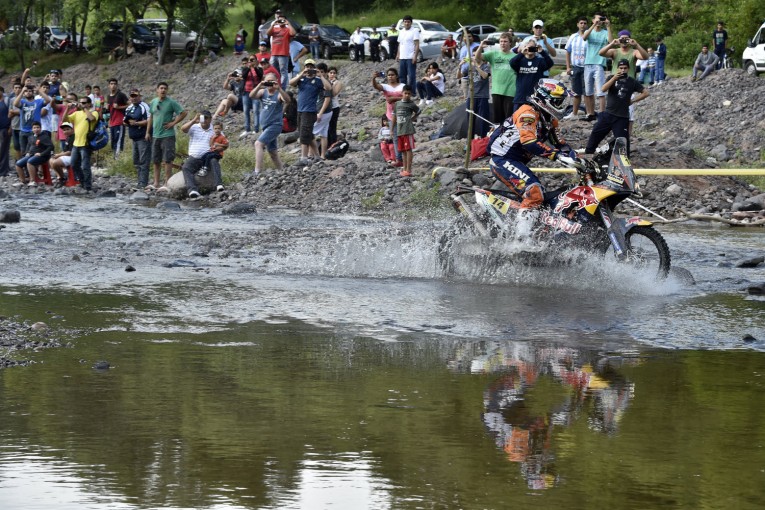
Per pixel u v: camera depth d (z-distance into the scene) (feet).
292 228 58.34
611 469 17.42
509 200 41.37
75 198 79.15
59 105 92.58
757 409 21.43
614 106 70.44
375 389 22.82
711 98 102.94
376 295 36.42
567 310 33.68
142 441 18.66
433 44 165.99
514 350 27.43
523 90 73.51
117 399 21.63
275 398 21.88
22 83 100.73
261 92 83.92
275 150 84.53
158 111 83.20
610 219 39.60
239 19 289.53
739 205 70.13
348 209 71.05
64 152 89.10
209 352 26.58
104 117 111.24
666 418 20.71
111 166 98.78
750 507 15.72
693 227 63.00
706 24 182.50
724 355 27.02
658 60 133.49
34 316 31.30
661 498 16.06
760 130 94.32
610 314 32.96
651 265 40.52
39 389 22.41
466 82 108.58
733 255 48.93
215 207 73.15
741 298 36.52
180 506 15.51
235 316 31.99
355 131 110.63
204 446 18.39
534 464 17.65
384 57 168.66
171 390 22.45
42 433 19.11
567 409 21.35
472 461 17.75
